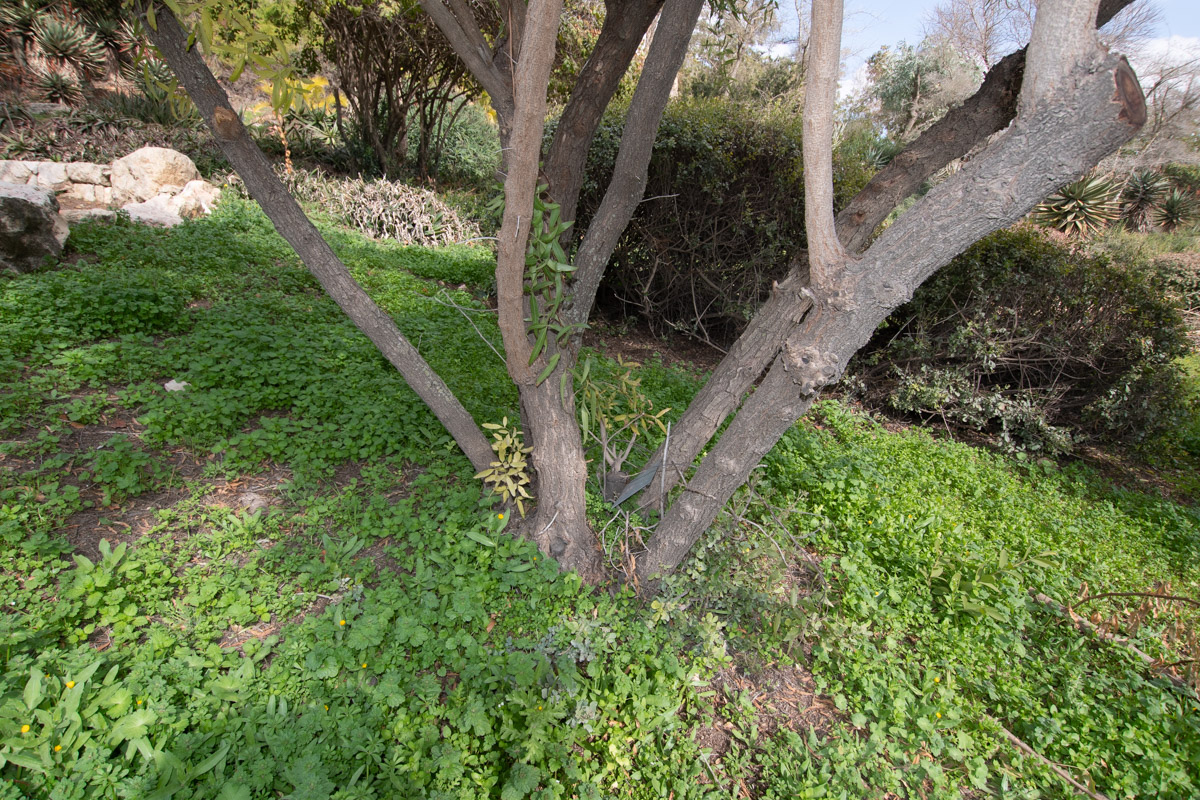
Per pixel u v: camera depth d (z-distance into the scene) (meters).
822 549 3.88
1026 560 3.86
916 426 6.89
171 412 3.71
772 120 7.21
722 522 3.33
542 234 2.57
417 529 3.17
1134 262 6.75
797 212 7.25
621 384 3.50
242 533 2.98
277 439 3.70
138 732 2.03
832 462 4.73
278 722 2.17
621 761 2.38
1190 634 3.51
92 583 2.43
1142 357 6.39
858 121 14.27
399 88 13.92
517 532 3.19
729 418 5.23
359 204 10.45
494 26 10.84
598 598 2.96
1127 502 5.65
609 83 2.90
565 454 2.96
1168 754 2.81
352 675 2.42
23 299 4.67
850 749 2.59
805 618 2.94
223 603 2.56
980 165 1.92
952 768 2.71
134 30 2.40
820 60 1.87
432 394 3.07
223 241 7.28
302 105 2.42
